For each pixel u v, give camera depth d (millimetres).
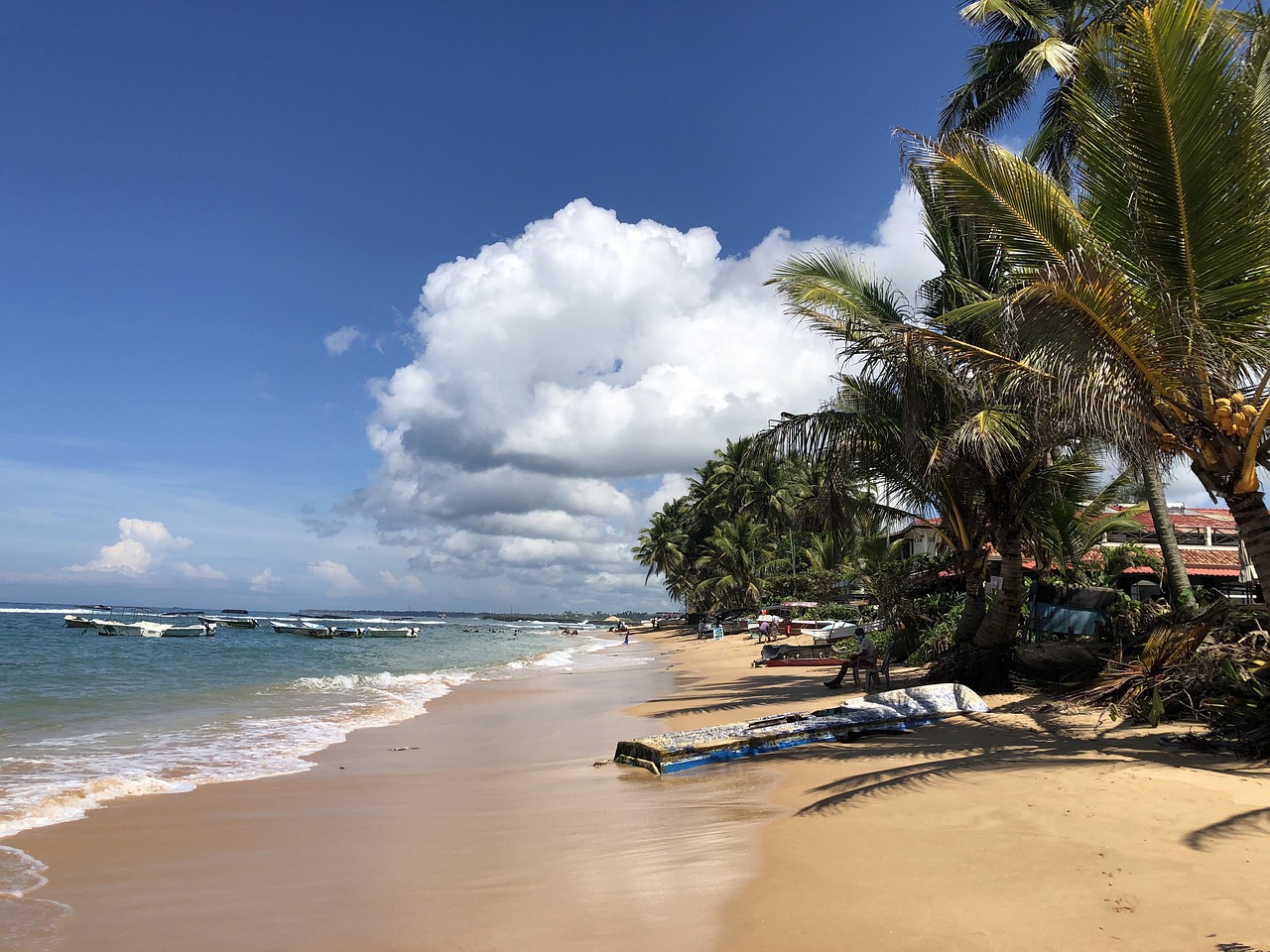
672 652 44281
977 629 14938
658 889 4836
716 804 7035
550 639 80500
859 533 18641
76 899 5121
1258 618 9602
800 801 6816
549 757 10734
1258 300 7906
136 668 27641
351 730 13523
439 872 5535
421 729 13758
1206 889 4160
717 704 15617
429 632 93375
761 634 37531
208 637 61562
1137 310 8047
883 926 3996
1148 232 8172
